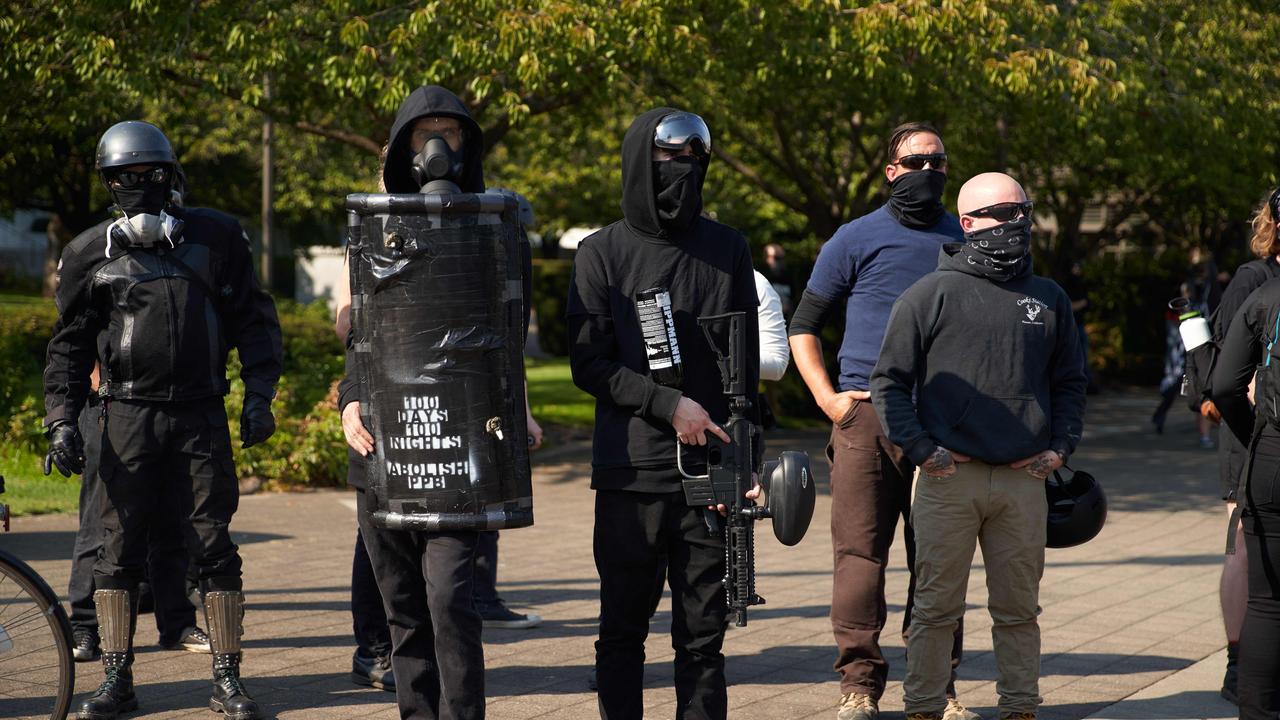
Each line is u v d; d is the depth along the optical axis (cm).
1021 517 416
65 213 2450
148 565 538
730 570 362
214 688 468
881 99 1450
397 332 354
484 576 391
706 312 369
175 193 451
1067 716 473
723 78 1255
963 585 421
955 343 413
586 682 501
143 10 1091
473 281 356
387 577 380
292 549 796
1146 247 2795
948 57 1175
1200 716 472
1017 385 411
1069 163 1991
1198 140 1512
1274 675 405
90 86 1230
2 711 395
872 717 445
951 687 460
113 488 442
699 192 369
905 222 460
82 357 449
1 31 1120
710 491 360
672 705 476
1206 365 495
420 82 1080
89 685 482
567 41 1063
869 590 448
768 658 552
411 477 356
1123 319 2520
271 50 1111
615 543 371
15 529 828
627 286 369
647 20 1088
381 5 1151
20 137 1400
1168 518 996
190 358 439
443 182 359
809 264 1783
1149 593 710
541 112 1377
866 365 453
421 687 384
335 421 1088
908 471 453
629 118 1784
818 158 1866
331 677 503
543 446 1364
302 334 1764
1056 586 730
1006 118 1599
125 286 436
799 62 1187
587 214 2359
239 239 457
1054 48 1273
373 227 354
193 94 1361
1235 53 1564
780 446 1423
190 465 445
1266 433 398
